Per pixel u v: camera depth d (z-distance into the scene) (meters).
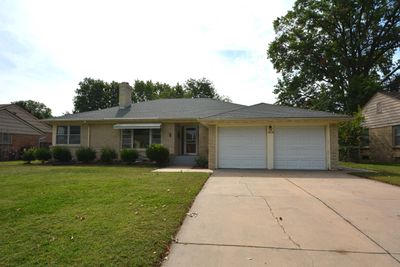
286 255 3.43
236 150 13.68
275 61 31.73
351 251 3.55
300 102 31.66
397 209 5.57
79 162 17.44
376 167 14.84
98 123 17.80
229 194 7.05
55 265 3.02
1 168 13.88
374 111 22.56
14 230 4.13
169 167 14.63
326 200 6.38
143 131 17.27
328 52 29.95
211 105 19.02
